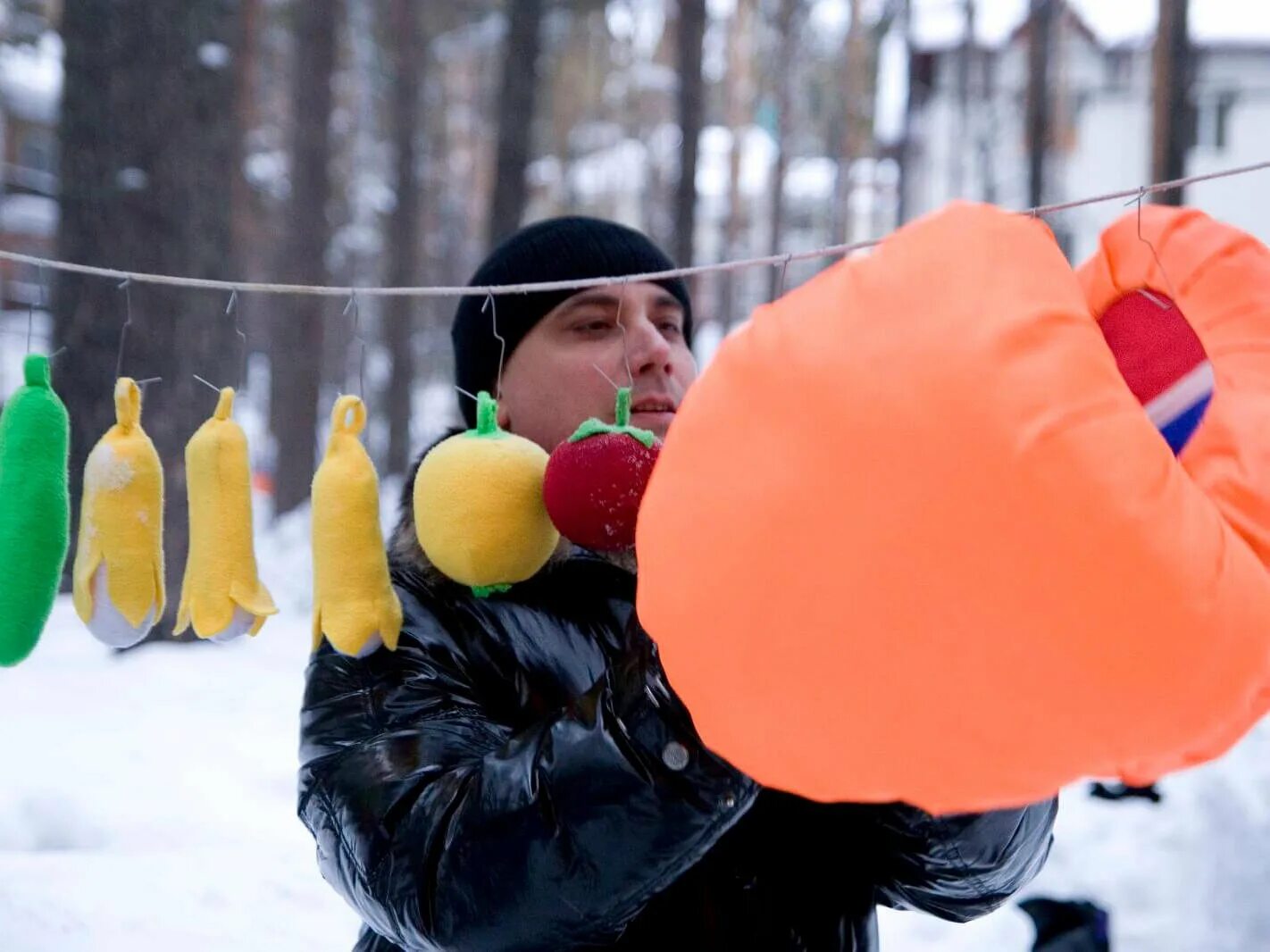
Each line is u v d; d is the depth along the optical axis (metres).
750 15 25.33
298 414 12.95
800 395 0.77
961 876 1.13
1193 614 0.70
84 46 5.81
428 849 0.96
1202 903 3.22
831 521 0.75
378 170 23.97
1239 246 0.94
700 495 0.81
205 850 3.34
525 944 0.93
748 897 1.10
